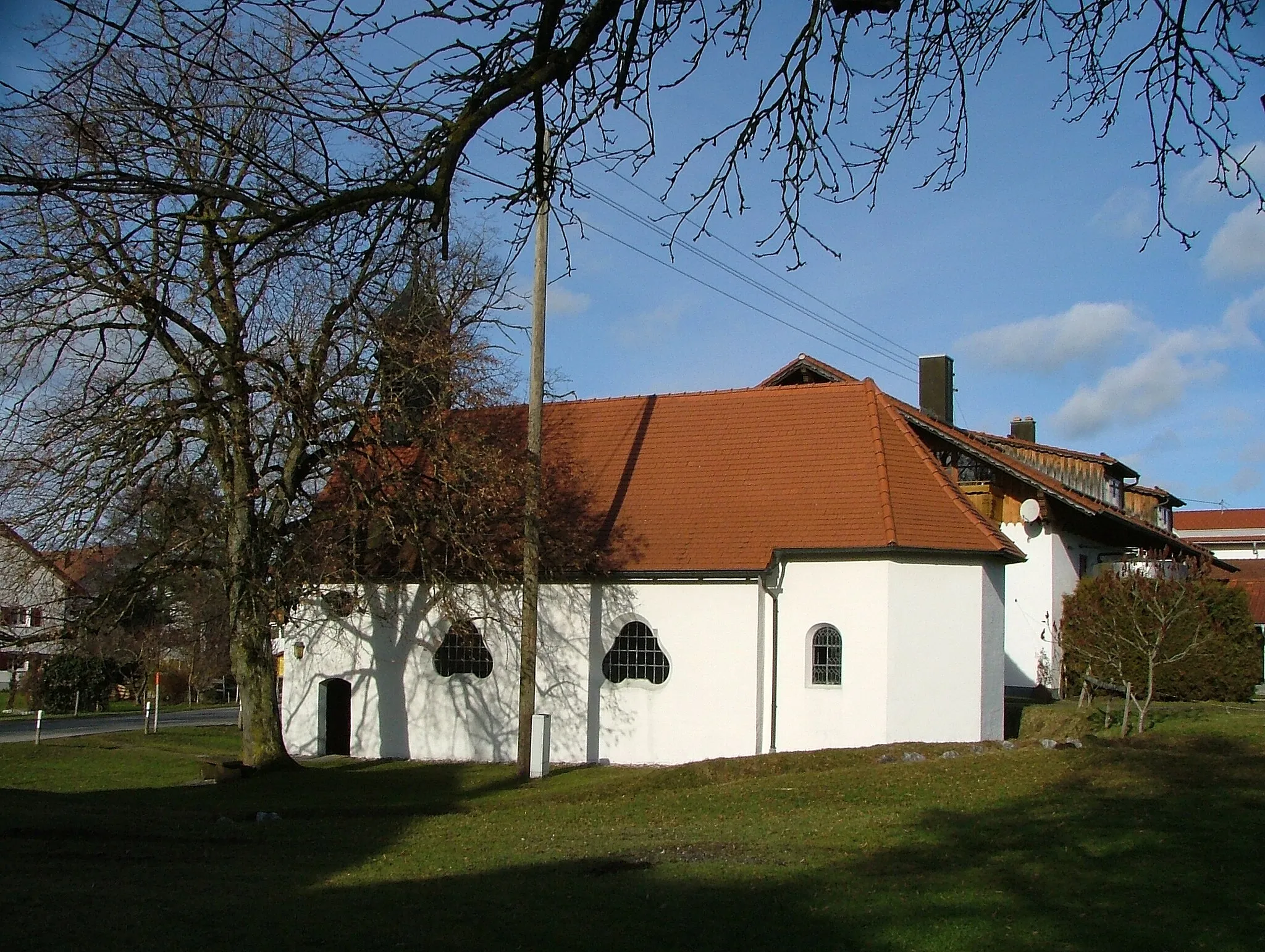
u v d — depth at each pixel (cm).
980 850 1088
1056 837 1130
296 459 2053
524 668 2006
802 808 1405
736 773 1753
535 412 1992
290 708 2577
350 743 2494
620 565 2269
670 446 2512
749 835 1223
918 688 2117
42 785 2158
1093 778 1466
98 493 1762
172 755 2658
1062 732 2244
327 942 747
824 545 2159
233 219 600
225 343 1850
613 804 1530
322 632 2550
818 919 823
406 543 2119
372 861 1121
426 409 2028
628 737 2242
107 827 1320
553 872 1019
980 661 2178
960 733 2145
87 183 543
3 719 3959
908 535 2138
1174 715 2350
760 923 814
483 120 624
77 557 1881
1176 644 2747
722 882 954
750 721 2159
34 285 1107
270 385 1814
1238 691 2847
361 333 1864
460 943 752
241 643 2105
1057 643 2798
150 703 4122
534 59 637
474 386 2084
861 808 1375
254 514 1994
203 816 1488
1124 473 3809
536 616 2055
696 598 2223
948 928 798
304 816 1580
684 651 2220
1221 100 743
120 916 810
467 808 1634
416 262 1040
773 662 2178
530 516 2000
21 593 1880
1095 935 779
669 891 917
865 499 2219
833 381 3316
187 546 1980
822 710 2134
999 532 2334
